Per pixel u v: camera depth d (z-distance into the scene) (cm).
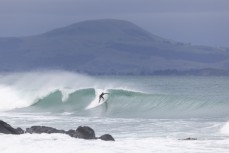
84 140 8562
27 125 12681
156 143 8481
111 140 8862
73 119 14125
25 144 8212
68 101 18350
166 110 16275
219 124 11956
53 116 15200
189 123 12488
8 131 9381
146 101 16938
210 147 8119
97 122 13262
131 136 10400
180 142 8619
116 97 17538
